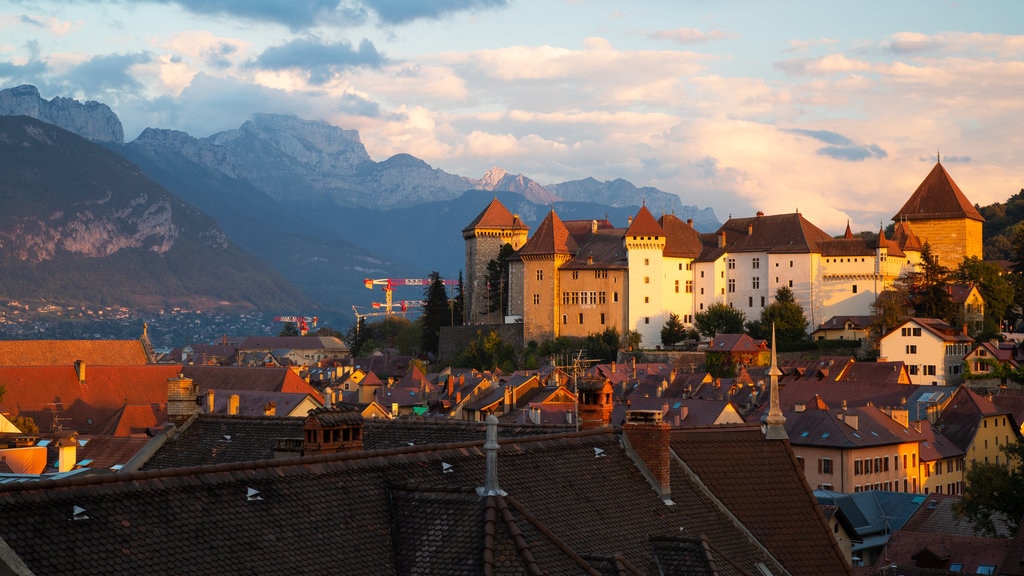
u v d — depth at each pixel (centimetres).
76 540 2869
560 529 3791
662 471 4416
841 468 14388
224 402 16450
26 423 13725
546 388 17762
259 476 3400
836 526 7475
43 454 8362
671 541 3994
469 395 18900
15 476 6109
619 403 17062
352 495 3553
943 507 11944
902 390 19075
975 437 17000
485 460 3978
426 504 3584
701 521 4422
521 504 3741
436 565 3384
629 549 3922
